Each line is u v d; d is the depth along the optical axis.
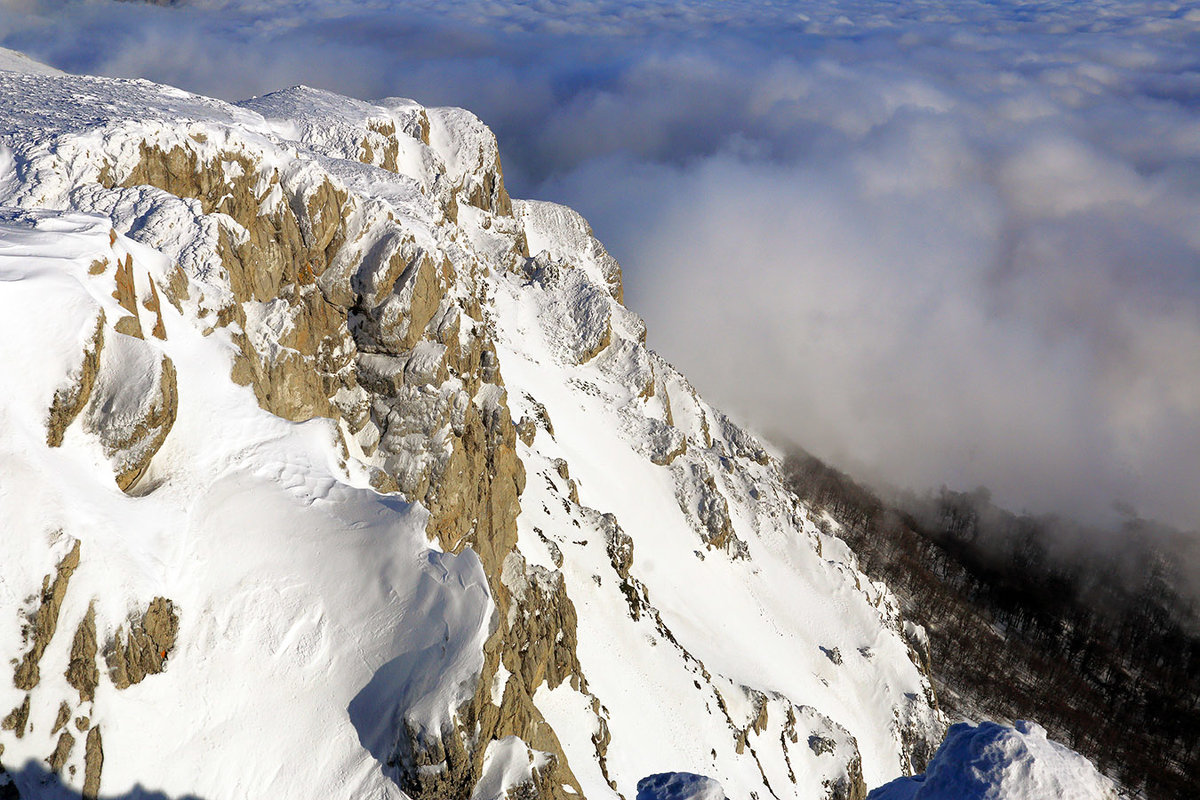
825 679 91.75
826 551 119.75
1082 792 14.66
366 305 43.56
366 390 44.28
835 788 73.81
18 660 20.83
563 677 52.69
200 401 29.22
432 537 42.44
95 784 21.45
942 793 15.34
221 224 36.62
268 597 26.08
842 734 78.38
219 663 24.73
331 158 74.44
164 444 27.42
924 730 94.00
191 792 22.88
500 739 28.77
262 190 41.16
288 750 24.16
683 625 81.69
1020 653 183.38
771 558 107.06
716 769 59.69
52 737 21.00
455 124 135.00
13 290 24.12
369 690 25.09
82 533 23.00
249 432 29.75
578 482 86.88
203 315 31.72
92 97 45.25
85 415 25.59
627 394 109.56
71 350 24.88
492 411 52.62
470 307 56.19
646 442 102.88
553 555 62.66
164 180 38.81
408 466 42.97
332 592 26.58
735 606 92.06
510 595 50.47
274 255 40.69
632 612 68.19
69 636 21.94
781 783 67.75
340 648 25.64
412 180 76.12
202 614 25.20
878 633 101.81
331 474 30.25
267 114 96.38
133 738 22.52
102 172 36.56
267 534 27.20
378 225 44.75
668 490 99.25
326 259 43.59
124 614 23.11
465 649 25.16
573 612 56.38
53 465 23.56
